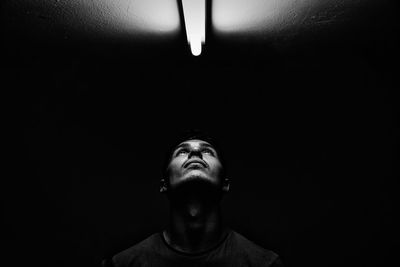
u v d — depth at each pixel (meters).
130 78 2.50
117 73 2.48
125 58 2.42
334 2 2.16
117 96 2.53
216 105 2.53
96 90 2.50
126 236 2.40
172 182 1.92
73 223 2.40
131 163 2.51
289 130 2.47
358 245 2.30
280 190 2.43
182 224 1.89
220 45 2.37
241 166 2.47
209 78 2.51
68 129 2.50
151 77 2.51
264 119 2.49
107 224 2.42
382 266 2.25
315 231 2.35
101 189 2.46
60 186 2.44
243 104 2.51
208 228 1.89
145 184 2.48
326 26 2.27
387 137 2.37
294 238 2.35
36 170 2.43
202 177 1.87
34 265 2.32
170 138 2.53
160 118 2.54
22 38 2.29
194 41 2.02
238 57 2.42
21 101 2.45
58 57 2.39
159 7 2.15
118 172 2.49
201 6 1.81
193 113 2.54
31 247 2.34
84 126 2.51
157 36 2.31
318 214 2.37
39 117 2.47
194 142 2.04
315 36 2.31
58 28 2.27
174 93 2.54
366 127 2.40
